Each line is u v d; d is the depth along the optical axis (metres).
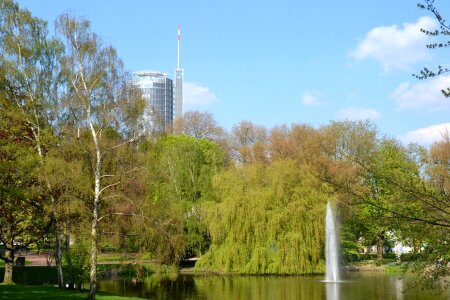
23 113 25.19
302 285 33.66
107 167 23.61
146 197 23.55
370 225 10.47
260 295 29.11
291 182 42.31
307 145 53.44
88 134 23.78
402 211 9.23
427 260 9.07
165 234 22.92
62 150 23.59
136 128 23.81
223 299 27.66
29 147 24.77
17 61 26.28
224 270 40.34
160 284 34.16
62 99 24.36
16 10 26.91
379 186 10.23
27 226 28.84
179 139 63.75
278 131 60.38
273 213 40.75
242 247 40.38
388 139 47.94
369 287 32.22
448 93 8.42
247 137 72.12
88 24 24.31
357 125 52.78
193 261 48.78
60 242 27.00
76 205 22.77
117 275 38.00
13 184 24.20
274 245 40.19
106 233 23.31
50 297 22.61
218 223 41.19
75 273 25.33
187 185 47.81
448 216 8.90
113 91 23.59
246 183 43.34
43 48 26.66
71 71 23.91
